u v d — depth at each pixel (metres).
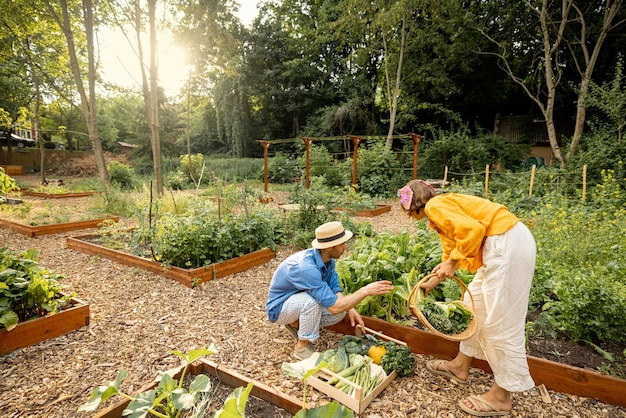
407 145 19.44
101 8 12.97
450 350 2.89
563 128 19.64
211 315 3.79
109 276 4.89
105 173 11.79
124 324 3.56
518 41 19.11
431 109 22.98
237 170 22.11
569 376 2.52
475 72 21.02
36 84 15.95
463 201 2.35
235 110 27.92
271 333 3.41
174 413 2.10
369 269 3.51
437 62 20.22
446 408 2.41
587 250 4.61
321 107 28.14
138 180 18.28
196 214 6.06
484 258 2.27
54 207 10.23
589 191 10.05
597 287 2.93
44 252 6.09
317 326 2.94
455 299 3.39
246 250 5.55
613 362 2.77
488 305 2.26
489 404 2.33
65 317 3.32
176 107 30.56
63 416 2.31
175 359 2.98
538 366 2.60
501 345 2.24
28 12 13.27
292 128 30.50
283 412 2.32
